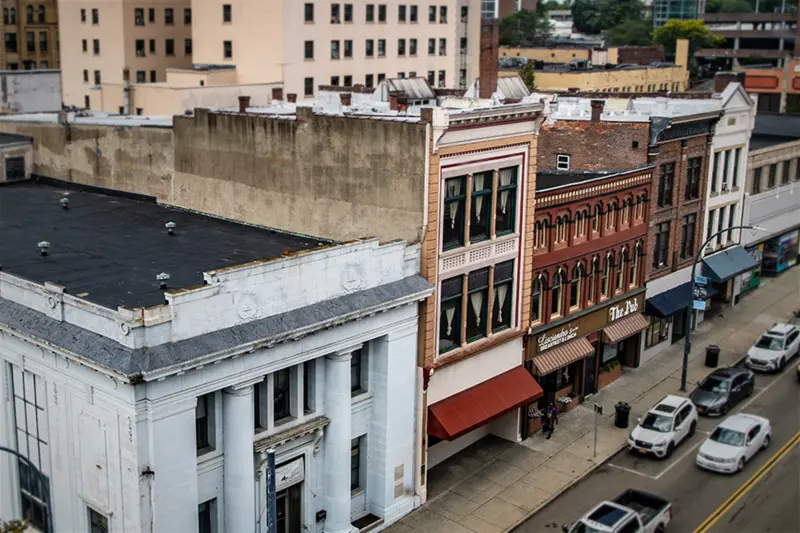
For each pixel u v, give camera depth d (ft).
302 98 329.72
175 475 95.76
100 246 125.29
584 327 160.66
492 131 127.24
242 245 128.57
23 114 200.03
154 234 133.18
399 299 116.16
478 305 133.59
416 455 125.70
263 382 105.81
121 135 156.76
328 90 262.88
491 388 136.87
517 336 140.67
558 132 183.62
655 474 138.31
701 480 136.56
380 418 120.06
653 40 579.48
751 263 216.95
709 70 536.83
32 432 104.99
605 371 170.09
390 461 121.19
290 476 110.73
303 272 106.11
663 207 182.39
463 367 132.05
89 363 92.12
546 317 150.41
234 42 330.75
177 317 93.97
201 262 118.62
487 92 203.21
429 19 377.30
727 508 127.95
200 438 101.76
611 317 168.55
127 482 94.27
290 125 132.87
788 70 426.51
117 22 377.30
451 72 393.29
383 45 358.64
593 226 159.63
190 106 296.92
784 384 175.94
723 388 162.81
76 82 399.03
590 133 180.55
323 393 112.68
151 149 153.07
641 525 114.52
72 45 397.19
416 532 120.16
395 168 122.42
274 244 129.59
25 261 116.67
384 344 117.91
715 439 141.69
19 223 137.08
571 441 147.54
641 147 176.14
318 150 130.41
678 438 146.41
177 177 150.41
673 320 196.65
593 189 157.38
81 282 108.47
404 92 196.65
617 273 170.19
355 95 221.66
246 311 100.53
